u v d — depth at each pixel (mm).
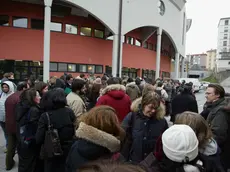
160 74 39938
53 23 22391
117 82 5082
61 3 21594
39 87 4762
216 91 3566
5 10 20234
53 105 3297
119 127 2268
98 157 2070
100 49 25438
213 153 2172
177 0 33031
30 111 3668
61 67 22625
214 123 3133
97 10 21875
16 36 20453
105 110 2299
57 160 3277
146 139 2875
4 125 5602
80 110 4301
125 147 2939
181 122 2312
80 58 23797
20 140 3695
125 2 24250
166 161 1856
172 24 33219
